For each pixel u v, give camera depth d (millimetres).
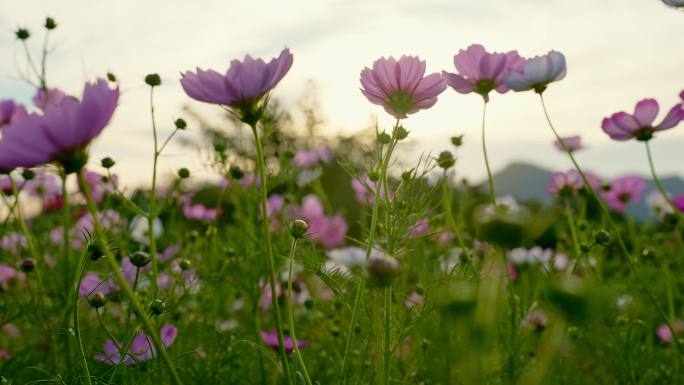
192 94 613
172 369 517
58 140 518
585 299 465
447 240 1022
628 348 995
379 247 789
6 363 1016
